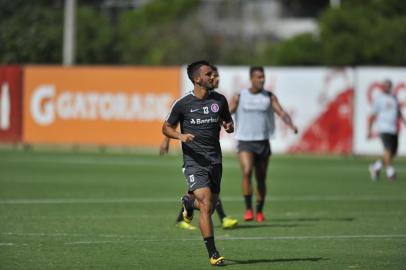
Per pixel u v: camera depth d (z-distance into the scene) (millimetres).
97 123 113312
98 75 113062
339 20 167375
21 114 115188
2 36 144375
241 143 53188
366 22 168500
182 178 82625
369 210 59562
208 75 37469
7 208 57844
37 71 114500
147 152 118188
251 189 53219
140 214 55625
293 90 108125
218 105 37656
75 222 51188
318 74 107688
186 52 182750
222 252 40656
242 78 108312
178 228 49000
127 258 38625
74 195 66688
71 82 113875
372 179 84188
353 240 44844
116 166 95438
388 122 83188
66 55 131000
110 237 45188
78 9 174375
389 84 83375
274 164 101000
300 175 87875
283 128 108750
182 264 37094
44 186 73125
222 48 186625
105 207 59344
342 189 74625
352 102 107188
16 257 38688
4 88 115312
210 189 37312
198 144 37406
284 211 58969
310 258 38906
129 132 112562
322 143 108125
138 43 181875
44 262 37406
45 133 114688
